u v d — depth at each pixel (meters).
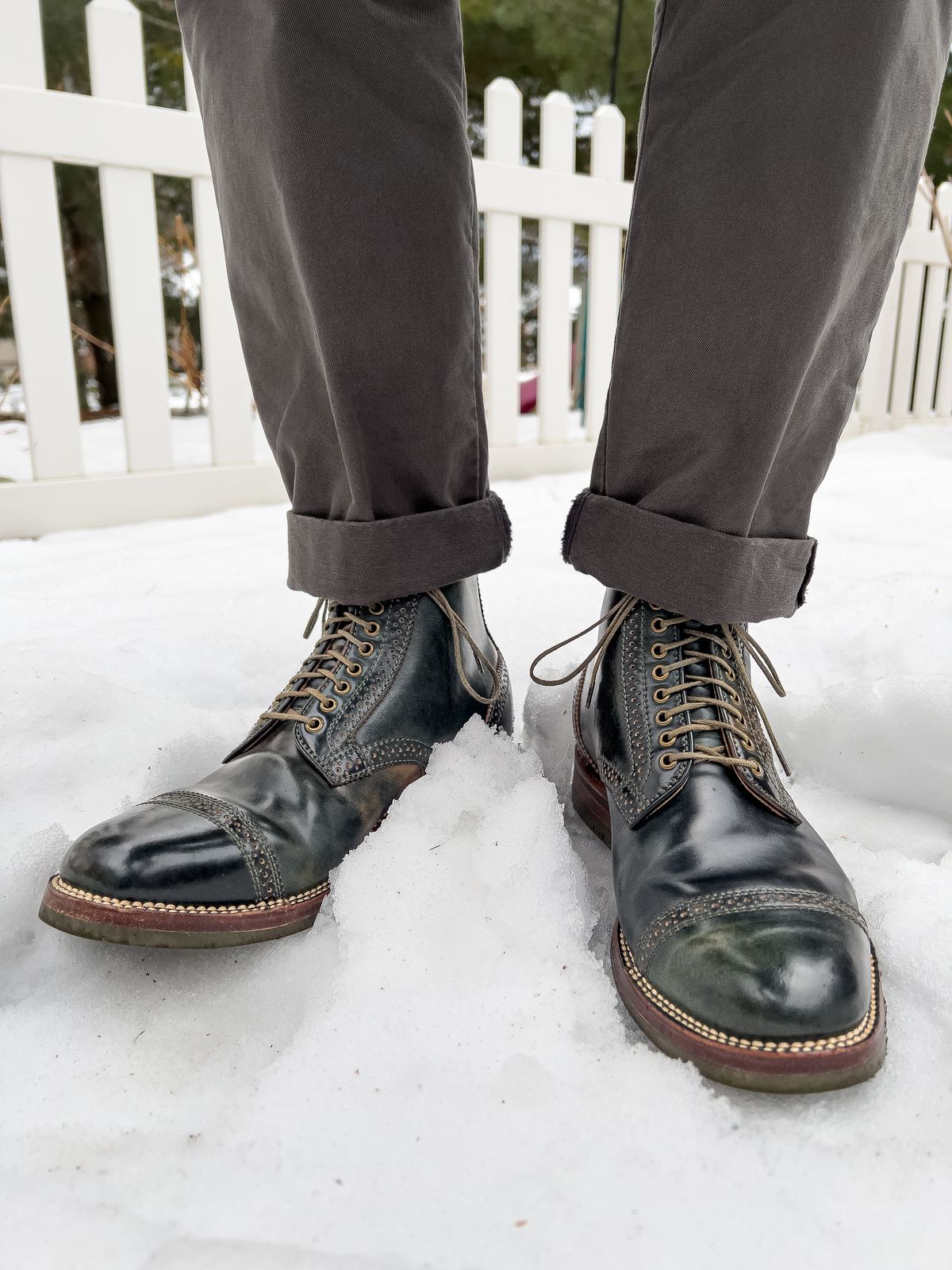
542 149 2.94
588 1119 0.54
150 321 2.39
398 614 0.86
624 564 0.79
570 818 0.94
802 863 0.66
